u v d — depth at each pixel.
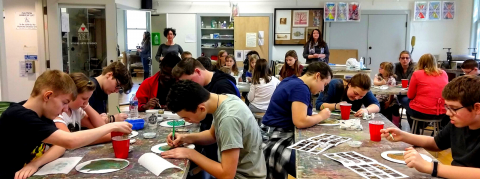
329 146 1.91
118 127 1.75
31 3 5.16
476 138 1.57
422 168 1.48
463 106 1.50
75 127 2.10
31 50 5.25
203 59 3.14
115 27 5.32
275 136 2.49
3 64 3.73
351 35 8.30
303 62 8.47
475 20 7.55
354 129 2.32
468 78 1.52
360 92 2.74
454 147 1.71
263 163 1.91
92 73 5.49
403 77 5.40
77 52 5.46
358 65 6.03
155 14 8.49
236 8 8.14
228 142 1.65
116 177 1.44
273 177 2.35
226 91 2.44
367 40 8.29
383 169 1.56
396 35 8.25
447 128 1.80
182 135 1.90
